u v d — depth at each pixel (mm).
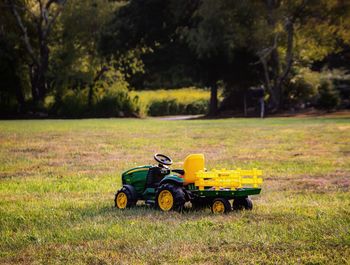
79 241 10211
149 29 74500
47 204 14406
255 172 12812
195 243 9844
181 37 68875
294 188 16812
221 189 12781
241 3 64500
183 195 12742
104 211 13148
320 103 70375
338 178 18938
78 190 16969
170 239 10141
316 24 64312
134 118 73375
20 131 42969
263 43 65312
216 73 73875
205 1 65312
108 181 18703
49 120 65062
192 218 12047
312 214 12281
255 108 73625
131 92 95625
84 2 74625
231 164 23328
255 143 32750
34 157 26672
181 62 78438
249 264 8602
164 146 31281
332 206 13398
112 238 10336
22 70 74750
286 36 66250
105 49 73938
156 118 74750
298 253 9109
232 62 71625
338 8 63375
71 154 27812
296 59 71500
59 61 74000
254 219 11812
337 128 42625
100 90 77062
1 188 17484
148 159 25484
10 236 10859
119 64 88062
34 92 74438
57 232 10953
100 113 75750
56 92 74375
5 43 70812
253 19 65938
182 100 90375
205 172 12828
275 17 63844
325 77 75375
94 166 23203
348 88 74750
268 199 14688
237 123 52656
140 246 9703
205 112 90750
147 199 13609
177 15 71812
